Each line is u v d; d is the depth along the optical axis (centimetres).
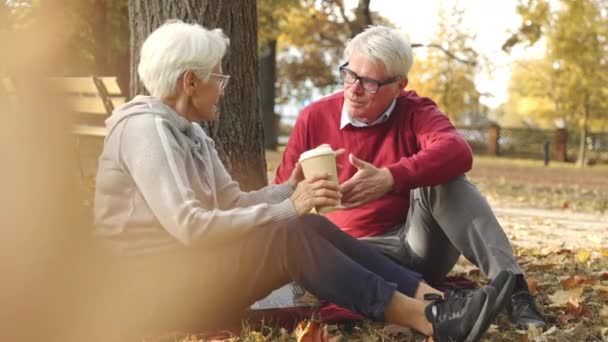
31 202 308
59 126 357
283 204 274
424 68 2400
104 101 651
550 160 2833
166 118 279
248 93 462
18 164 323
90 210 336
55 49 394
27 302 272
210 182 296
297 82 2958
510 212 932
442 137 321
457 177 318
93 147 955
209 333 286
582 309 338
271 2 1469
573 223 818
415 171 304
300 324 292
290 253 270
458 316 259
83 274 278
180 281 274
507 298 254
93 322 274
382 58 327
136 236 273
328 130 359
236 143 457
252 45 463
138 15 447
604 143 2780
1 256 276
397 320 273
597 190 1352
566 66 2256
